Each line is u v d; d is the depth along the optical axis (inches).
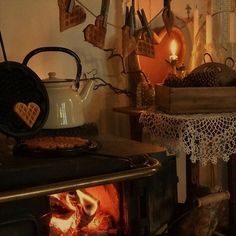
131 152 46.4
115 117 71.9
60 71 66.1
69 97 52.8
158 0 74.0
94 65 69.1
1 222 38.7
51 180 40.0
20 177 38.6
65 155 42.9
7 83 46.1
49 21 64.5
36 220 40.5
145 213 48.5
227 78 62.9
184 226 61.9
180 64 74.6
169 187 52.4
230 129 57.5
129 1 70.9
